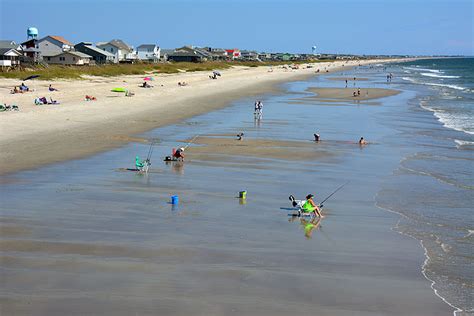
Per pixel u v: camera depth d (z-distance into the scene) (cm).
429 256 1474
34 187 2075
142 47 15738
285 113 4850
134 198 1970
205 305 1137
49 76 7644
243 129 3778
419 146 3266
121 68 10544
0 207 1795
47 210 1780
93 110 4488
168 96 6150
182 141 3234
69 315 1073
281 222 1761
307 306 1152
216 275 1298
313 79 11575
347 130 3866
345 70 18412
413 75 14288
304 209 1839
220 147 3069
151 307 1118
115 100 5312
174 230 1628
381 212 1902
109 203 1894
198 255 1428
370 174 2497
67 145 2970
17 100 4803
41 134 3272
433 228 1727
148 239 1538
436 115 4859
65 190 2042
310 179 2372
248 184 2252
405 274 1347
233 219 1770
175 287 1222
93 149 2891
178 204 1916
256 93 7150
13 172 2311
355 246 1548
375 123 4272
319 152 2998
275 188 2203
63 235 1545
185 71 12550
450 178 2430
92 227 1627
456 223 1778
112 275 1275
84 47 12169
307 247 1530
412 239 1616
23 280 1231
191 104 5412
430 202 2034
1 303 1115
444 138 3584
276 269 1354
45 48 11000
